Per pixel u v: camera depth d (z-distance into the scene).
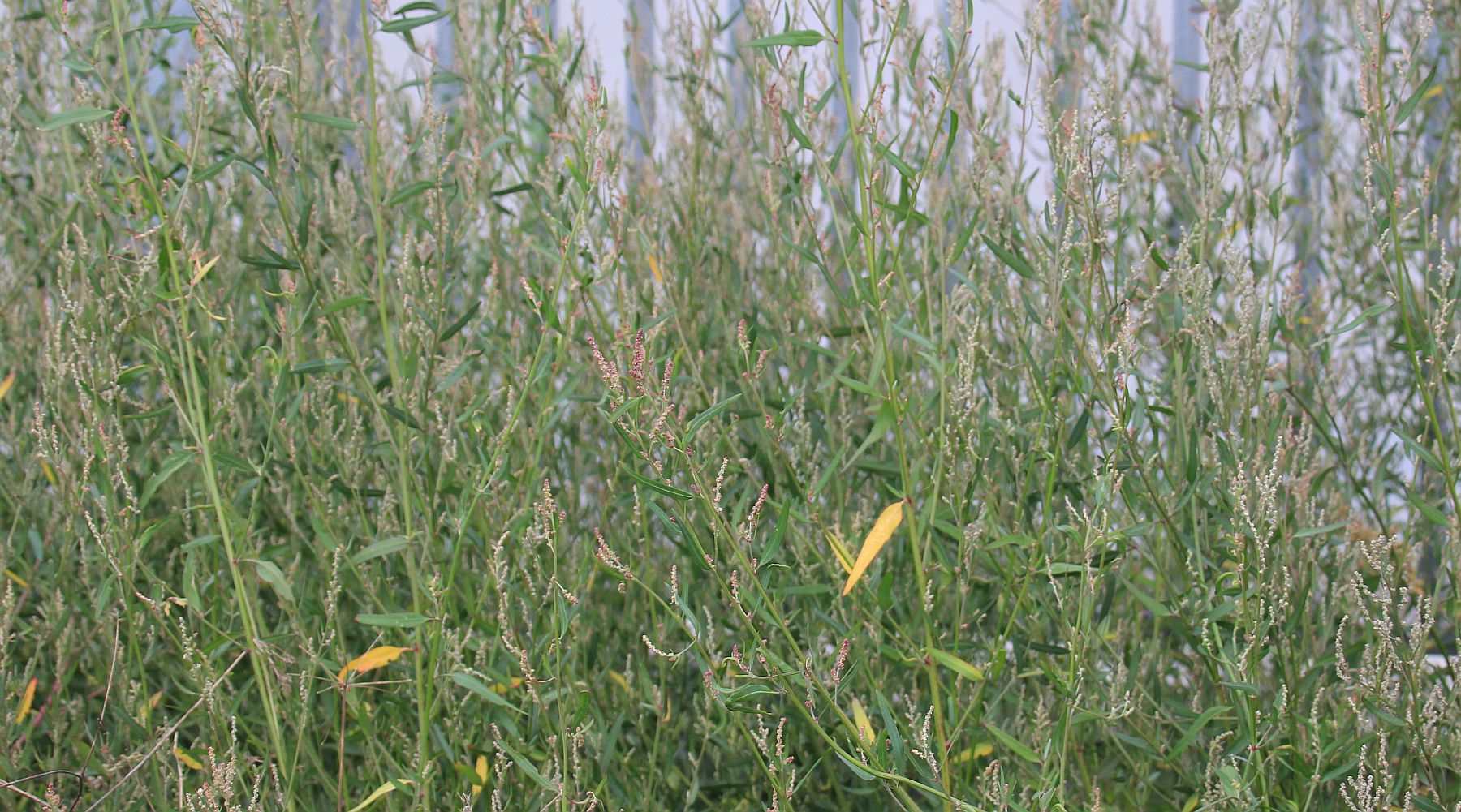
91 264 1.97
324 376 2.03
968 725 1.81
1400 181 2.42
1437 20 2.68
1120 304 1.83
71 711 2.08
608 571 2.11
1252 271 2.08
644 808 1.97
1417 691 1.73
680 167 2.48
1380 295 2.59
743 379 1.87
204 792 1.68
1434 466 1.77
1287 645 1.92
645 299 2.18
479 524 1.99
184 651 1.80
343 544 2.11
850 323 1.96
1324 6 2.87
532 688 1.67
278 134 2.51
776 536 1.58
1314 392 2.34
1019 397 2.26
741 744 2.06
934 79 1.73
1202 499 1.93
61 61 1.70
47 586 2.13
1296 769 1.74
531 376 1.73
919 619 1.94
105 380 1.85
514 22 2.21
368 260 2.40
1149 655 2.04
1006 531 2.01
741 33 2.82
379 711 2.02
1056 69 2.31
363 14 1.80
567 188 2.05
